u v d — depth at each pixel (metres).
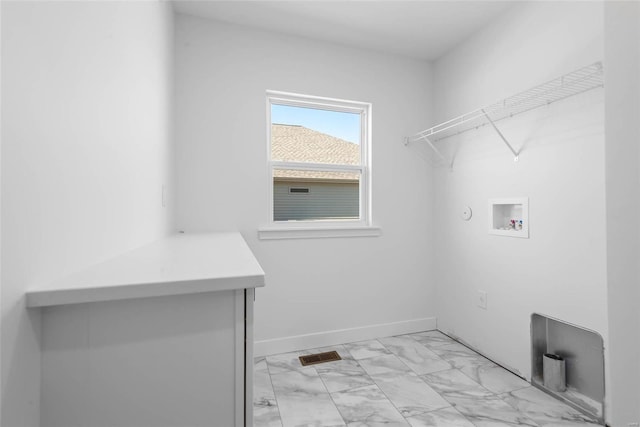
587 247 1.51
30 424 0.53
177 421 0.64
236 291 0.67
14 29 0.48
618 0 1.21
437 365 2.00
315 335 2.28
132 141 1.04
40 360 0.56
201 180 2.03
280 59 2.20
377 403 1.60
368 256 2.44
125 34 0.98
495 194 2.03
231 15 2.01
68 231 0.65
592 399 1.55
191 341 0.64
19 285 0.50
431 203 2.64
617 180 1.24
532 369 1.78
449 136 2.45
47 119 0.57
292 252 2.24
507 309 1.95
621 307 1.25
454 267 2.42
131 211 1.04
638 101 1.18
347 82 2.37
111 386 0.60
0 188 0.45
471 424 1.44
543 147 1.71
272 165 2.26
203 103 2.03
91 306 0.59
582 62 1.52
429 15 2.00
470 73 2.23
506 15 1.94
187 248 1.12
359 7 1.93
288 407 1.57
